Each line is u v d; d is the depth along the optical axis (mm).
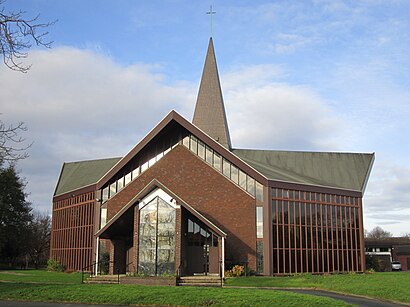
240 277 33688
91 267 39406
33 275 36969
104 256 40125
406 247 86500
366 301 22781
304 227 39094
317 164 50219
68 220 48844
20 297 21781
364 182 47844
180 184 40281
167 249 32125
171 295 21094
